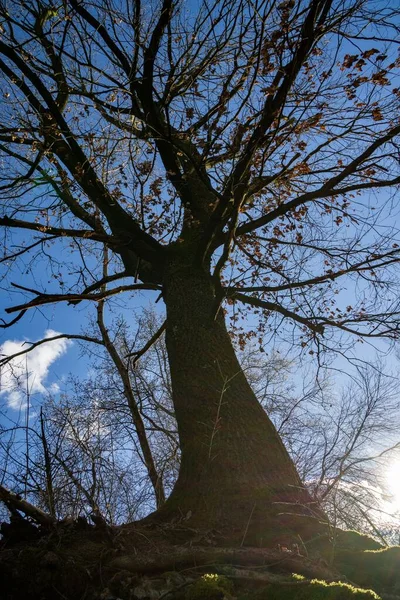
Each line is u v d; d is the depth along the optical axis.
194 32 8.36
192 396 6.77
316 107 7.79
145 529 5.42
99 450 8.92
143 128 8.65
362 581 4.59
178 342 7.41
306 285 9.37
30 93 8.75
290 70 6.84
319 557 4.75
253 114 8.27
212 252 8.35
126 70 8.38
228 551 4.74
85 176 8.48
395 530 6.34
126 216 8.55
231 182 7.45
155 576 4.58
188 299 7.80
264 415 6.64
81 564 4.55
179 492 6.14
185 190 8.78
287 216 9.85
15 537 5.13
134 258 9.15
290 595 4.09
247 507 5.54
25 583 4.39
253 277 9.84
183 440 6.57
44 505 7.33
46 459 7.61
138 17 8.16
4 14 7.98
